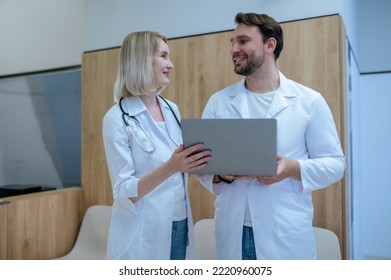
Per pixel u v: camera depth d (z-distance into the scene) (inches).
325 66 76.6
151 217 50.2
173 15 96.7
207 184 53.9
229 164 45.1
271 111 51.4
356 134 109.5
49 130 131.9
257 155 43.3
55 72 130.6
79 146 124.6
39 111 134.3
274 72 53.9
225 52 88.0
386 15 118.4
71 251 102.9
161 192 51.4
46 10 132.6
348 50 89.9
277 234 49.8
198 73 91.7
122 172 49.4
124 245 50.3
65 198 104.4
